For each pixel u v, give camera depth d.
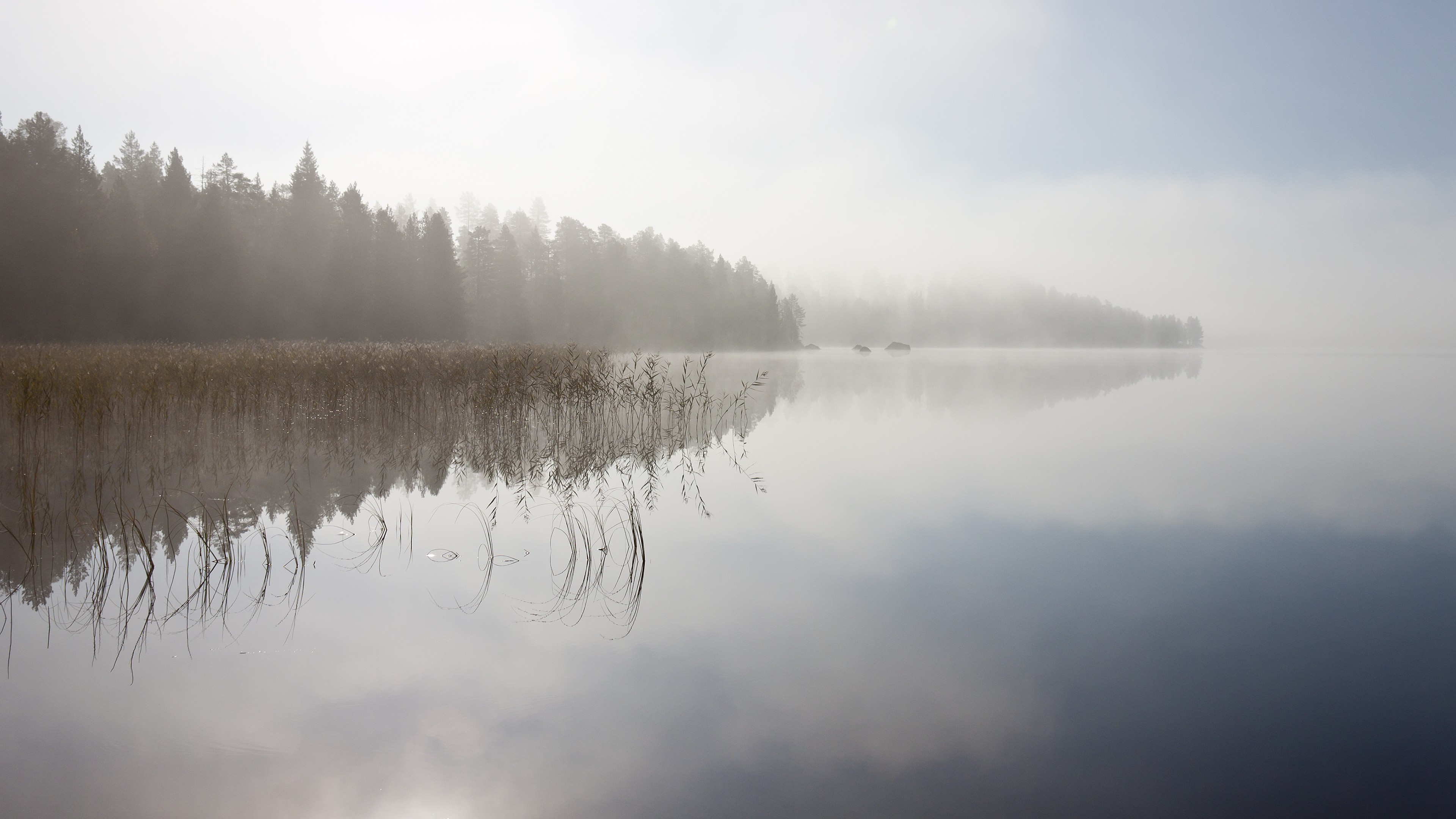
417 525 5.73
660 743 2.74
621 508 6.48
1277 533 6.02
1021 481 8.07
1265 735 2.89
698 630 3.83
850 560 5.15
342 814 2.27
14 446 7.95
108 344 24.16
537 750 2.67
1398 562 5.25
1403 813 2.38
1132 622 4.07
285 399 10.28
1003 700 3.14
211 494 6.46
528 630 3.78
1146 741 2.83
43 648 3.42
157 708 2.90
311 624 3.79
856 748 2.74
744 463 9.01
